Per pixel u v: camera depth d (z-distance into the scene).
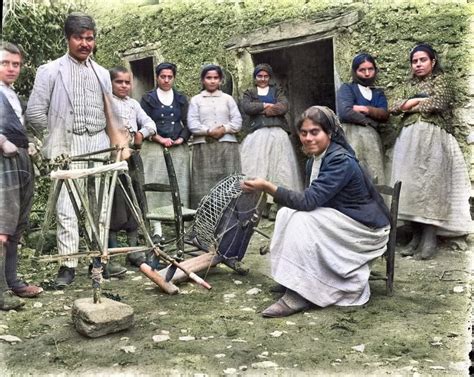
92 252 2.84
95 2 5.50
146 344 2.57
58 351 2.52
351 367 2.32
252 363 2.36
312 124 3.11
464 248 4.09
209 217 3.62
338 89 4.57
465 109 4.12
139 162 4.02
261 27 4.90
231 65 5.07
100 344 2.59
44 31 5.09
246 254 4.21
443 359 2.38
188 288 3.45
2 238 3.04
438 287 3.35
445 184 3.99
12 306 3.06
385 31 4.41
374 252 3.11
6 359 2.45
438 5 4.22
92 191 2.96
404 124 4.11
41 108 3.51
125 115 4.15
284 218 3.08
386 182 4.42
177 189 3.87
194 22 5.18
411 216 4.01
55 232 4.50
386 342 2.56
